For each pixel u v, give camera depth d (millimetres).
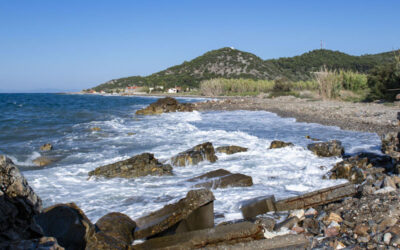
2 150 10625
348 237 3990
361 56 161875
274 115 23578
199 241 3645
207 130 15773
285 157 9422
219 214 4918
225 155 9773
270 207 5020
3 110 28109
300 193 5996
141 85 166000
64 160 9531
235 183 6527
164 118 23188
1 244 2414
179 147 11242
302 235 3803
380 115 18578
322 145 9766
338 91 34438
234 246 3592
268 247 3590
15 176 2896
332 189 5309
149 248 3633
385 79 27906
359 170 6762
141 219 4449
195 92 94688
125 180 7340
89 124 18422
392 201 4613
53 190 6473
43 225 3395
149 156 8078
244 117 22859
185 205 4328
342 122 17766
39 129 15977
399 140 7816
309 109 25078
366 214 4414
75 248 3373
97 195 6125
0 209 2658
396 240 3672
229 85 73562
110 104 44812
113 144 12023
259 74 152000
